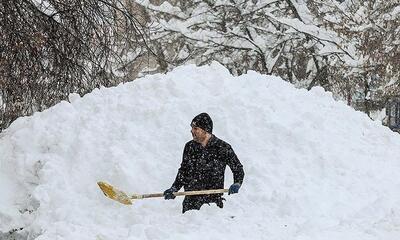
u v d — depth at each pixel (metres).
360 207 15.92
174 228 13.61
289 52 45.88
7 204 17.31
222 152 14.70
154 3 53.31
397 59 44.62
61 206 16.56
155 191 16.86
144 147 18.05
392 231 12.51
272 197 15.53
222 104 19.41
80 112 19.88
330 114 20.67
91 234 14.59
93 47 28.38
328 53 44.69
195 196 14.77
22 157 18.58
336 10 46.53
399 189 17.23
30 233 16.06
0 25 23.02
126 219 15.51
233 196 15.91
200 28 47.41
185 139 18.22
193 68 21.75
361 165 18.14
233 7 47.41
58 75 26.95
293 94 21.11
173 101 19.50
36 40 23.14
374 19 46.25
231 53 46.69
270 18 46.12
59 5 26.30
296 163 17.66
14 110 26.72
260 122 18.89
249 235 12.99
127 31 29.62
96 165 17.70
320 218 14.35
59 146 18.56
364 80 46.22
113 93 20.42
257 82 21.12
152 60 46.78
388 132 20.75
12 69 24.80
